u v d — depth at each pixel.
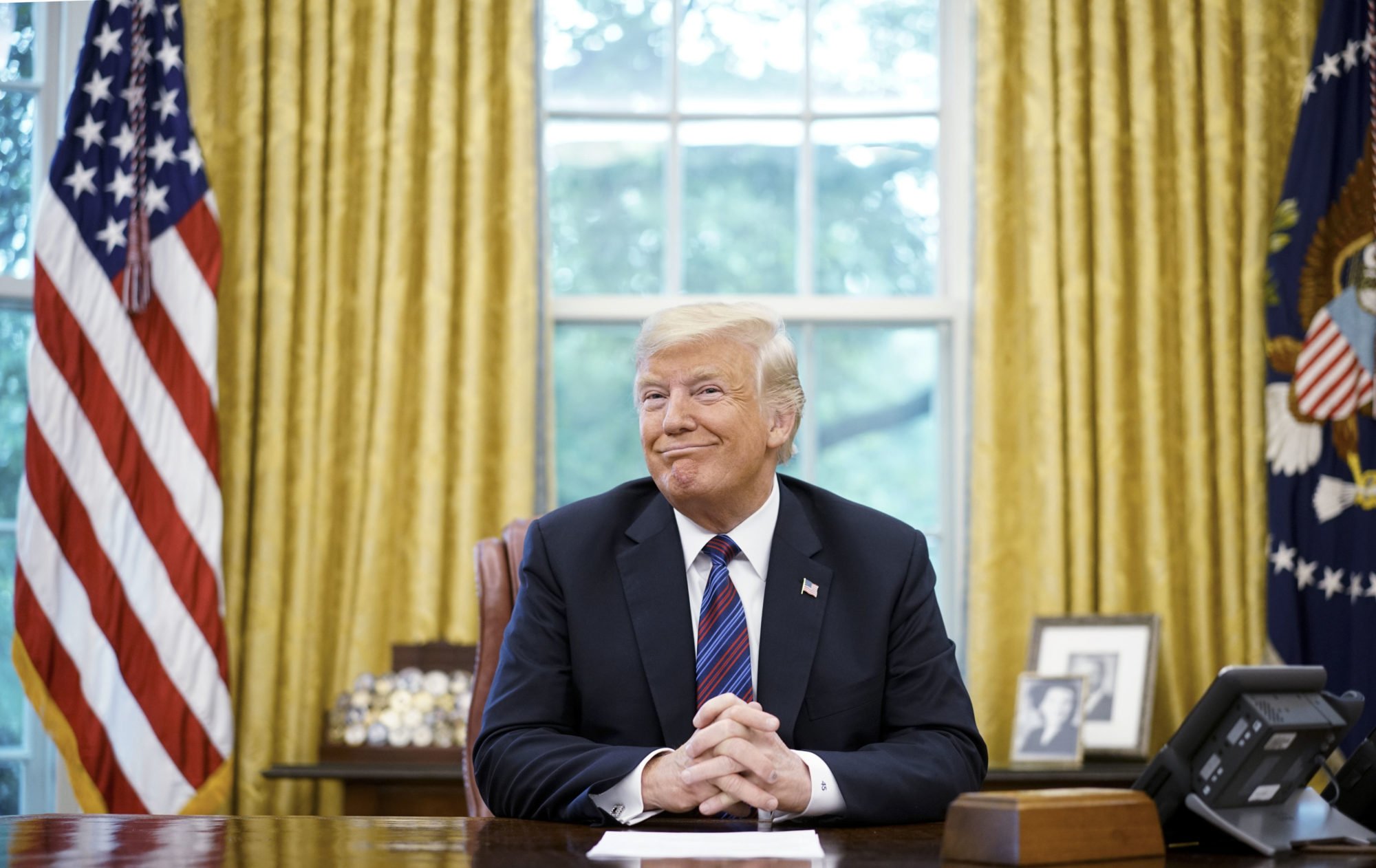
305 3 3.46
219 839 1.35
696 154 3.76
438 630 3.32
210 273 3.28
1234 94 3.51
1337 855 1.20
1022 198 3.50
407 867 1.14
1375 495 3.27
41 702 3.12
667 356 1.76
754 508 1.80
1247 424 3.42
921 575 1.81
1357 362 3.29
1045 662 3.28
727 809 1.58
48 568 3.14
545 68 3.74
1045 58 3.49
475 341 3.39
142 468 3.22
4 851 1.26
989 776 2.91
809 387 3.70
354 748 3.07
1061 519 3.37
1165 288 3.47
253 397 3.37
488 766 1.65
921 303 3.69
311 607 3.30
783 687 1.71
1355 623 3.25
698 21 3.80
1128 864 1.15
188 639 3.17
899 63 3.79
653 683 1.71
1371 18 3.38
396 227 3.41
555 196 3.72
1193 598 3.37
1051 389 3.40
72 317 3.21
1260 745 1.21
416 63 3.46
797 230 3.75
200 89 3.41
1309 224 3.34
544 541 1.83
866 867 1.14
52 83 3.59
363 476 3.37
